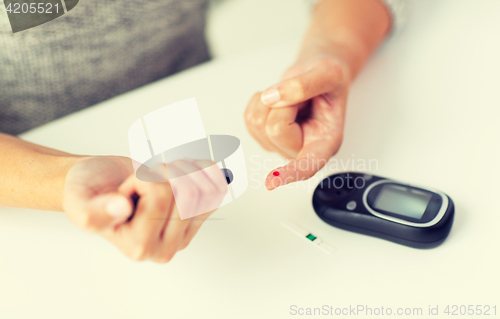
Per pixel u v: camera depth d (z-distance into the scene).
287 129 0.56
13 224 0.57
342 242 0.52
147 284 0.51
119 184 0.48
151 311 0.49
